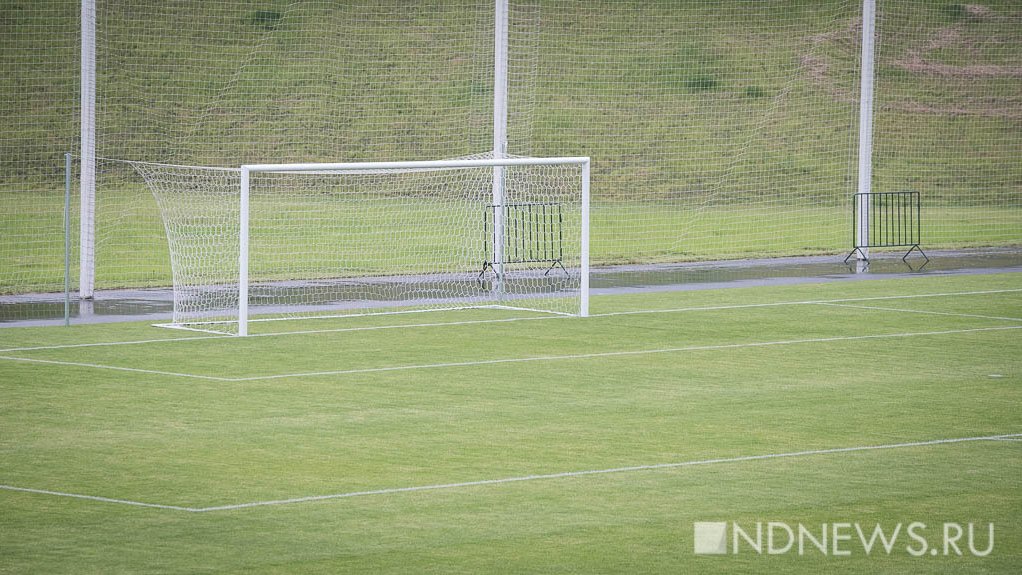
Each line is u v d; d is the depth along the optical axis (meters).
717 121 173.50
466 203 124.25
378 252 102.44
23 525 31.81
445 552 29.92
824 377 52.91
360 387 50.41
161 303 76.12
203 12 176.25
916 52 188.75
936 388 50.53
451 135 165.88
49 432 42.25
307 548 30.12
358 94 170.75
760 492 35.28
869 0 100.69
